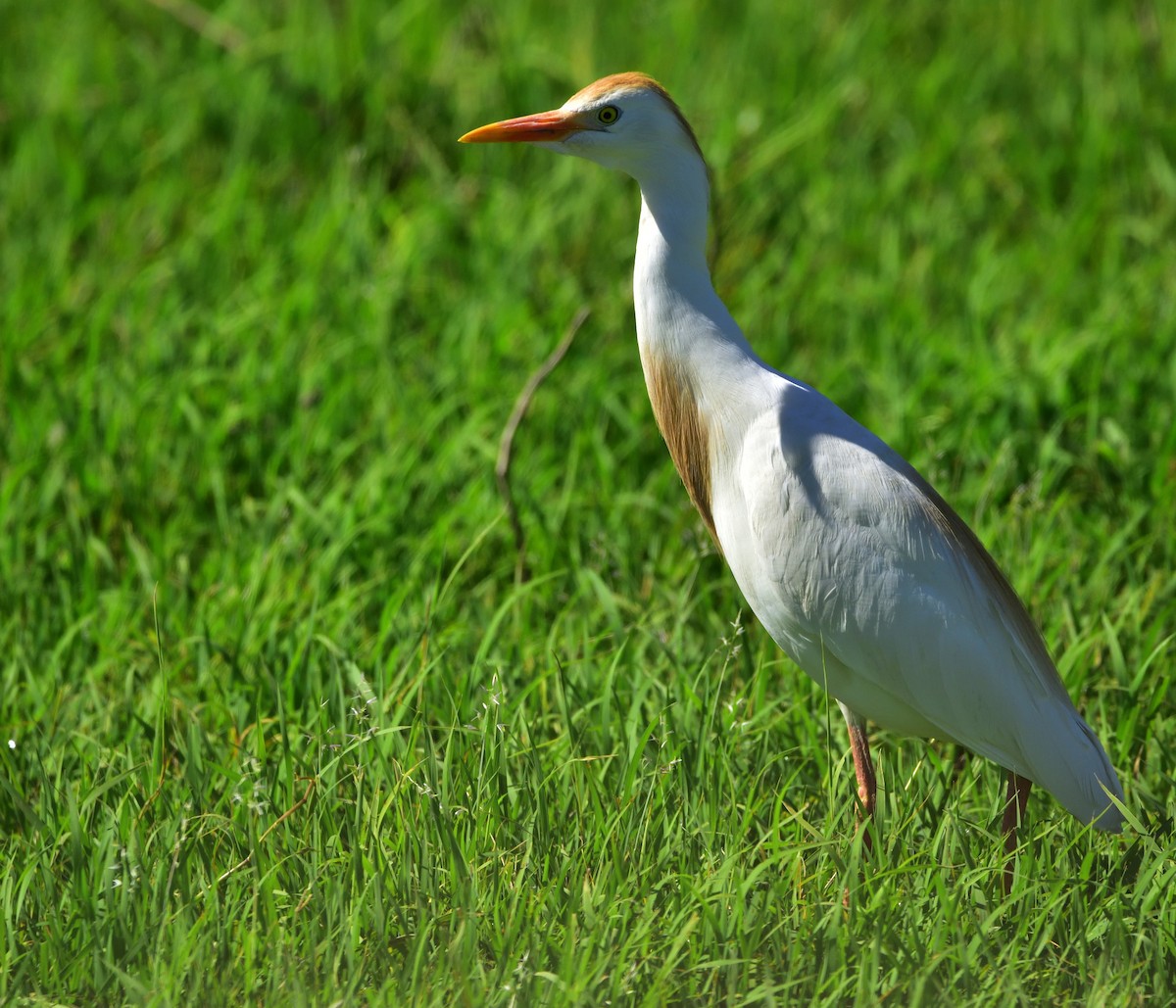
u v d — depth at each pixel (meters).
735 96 17.48
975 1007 6.20
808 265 14.45
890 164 16.67
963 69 18.28
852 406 12.20
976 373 12.32
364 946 6.62
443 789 7.39
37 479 11.22
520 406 10.34
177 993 6.23
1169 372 12.35
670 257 7.92
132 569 10.20
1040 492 10.50
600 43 18.91
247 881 6.99
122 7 19.36
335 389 12.12
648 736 7.49
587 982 6.25
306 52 17.86
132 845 6.98
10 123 17.05
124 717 8.61
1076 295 13.98
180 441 11.54
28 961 6.50
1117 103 17.19
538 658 9.13
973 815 7.77
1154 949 6.56
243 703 8.47
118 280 13.82
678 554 10.44
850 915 6.71
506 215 15.05
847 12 19.77
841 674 7.65
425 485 11.07
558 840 7.25
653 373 8.11
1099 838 7.51
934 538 7.28
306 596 9.69
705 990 6.44
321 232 14.34
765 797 7.70
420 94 17.02
